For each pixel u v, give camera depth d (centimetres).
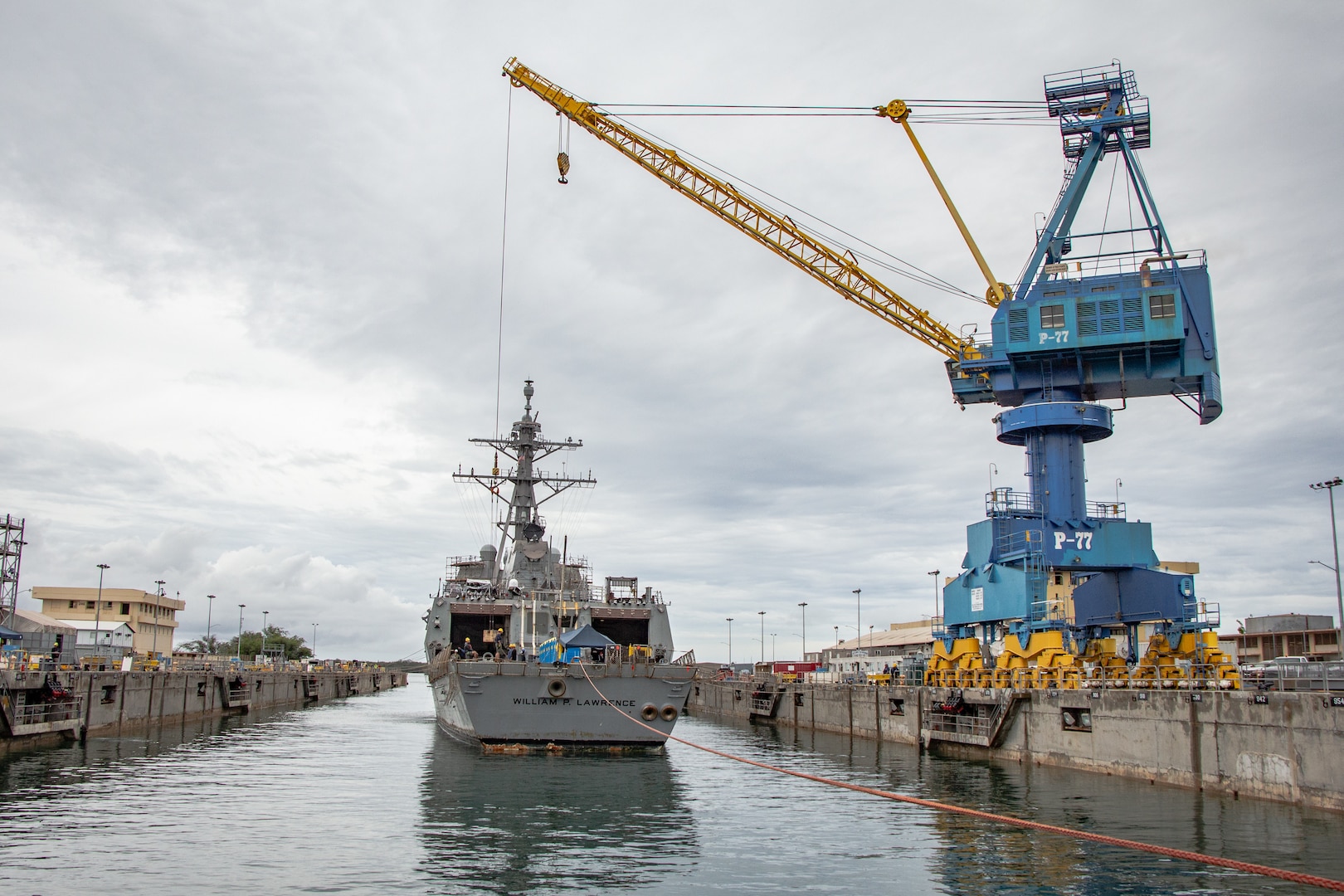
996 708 4366
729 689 9056
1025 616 4222
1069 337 4309
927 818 2827
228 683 7700
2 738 4225
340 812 2838
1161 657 4188
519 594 5231
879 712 5650
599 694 4044
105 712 5259
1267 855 2283
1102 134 4616
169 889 1942
